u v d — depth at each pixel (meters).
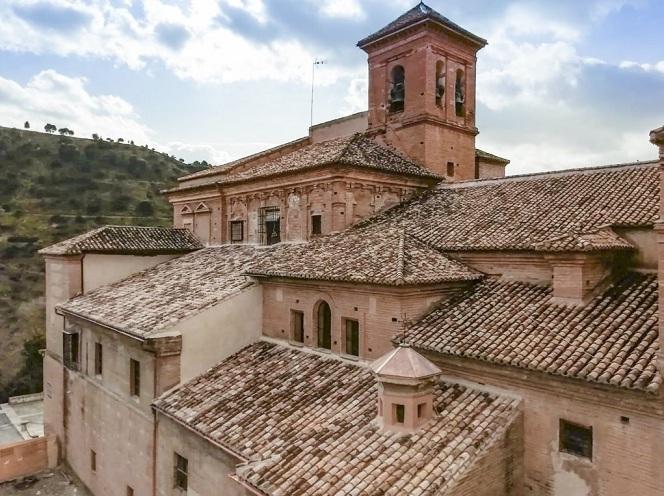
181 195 30.91
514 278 15.55
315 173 21.89
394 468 10.71
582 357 11.02
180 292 20.61
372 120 27.55
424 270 15.05
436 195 22.78
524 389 12.09
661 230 9.84
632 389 9.84
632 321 11.86
